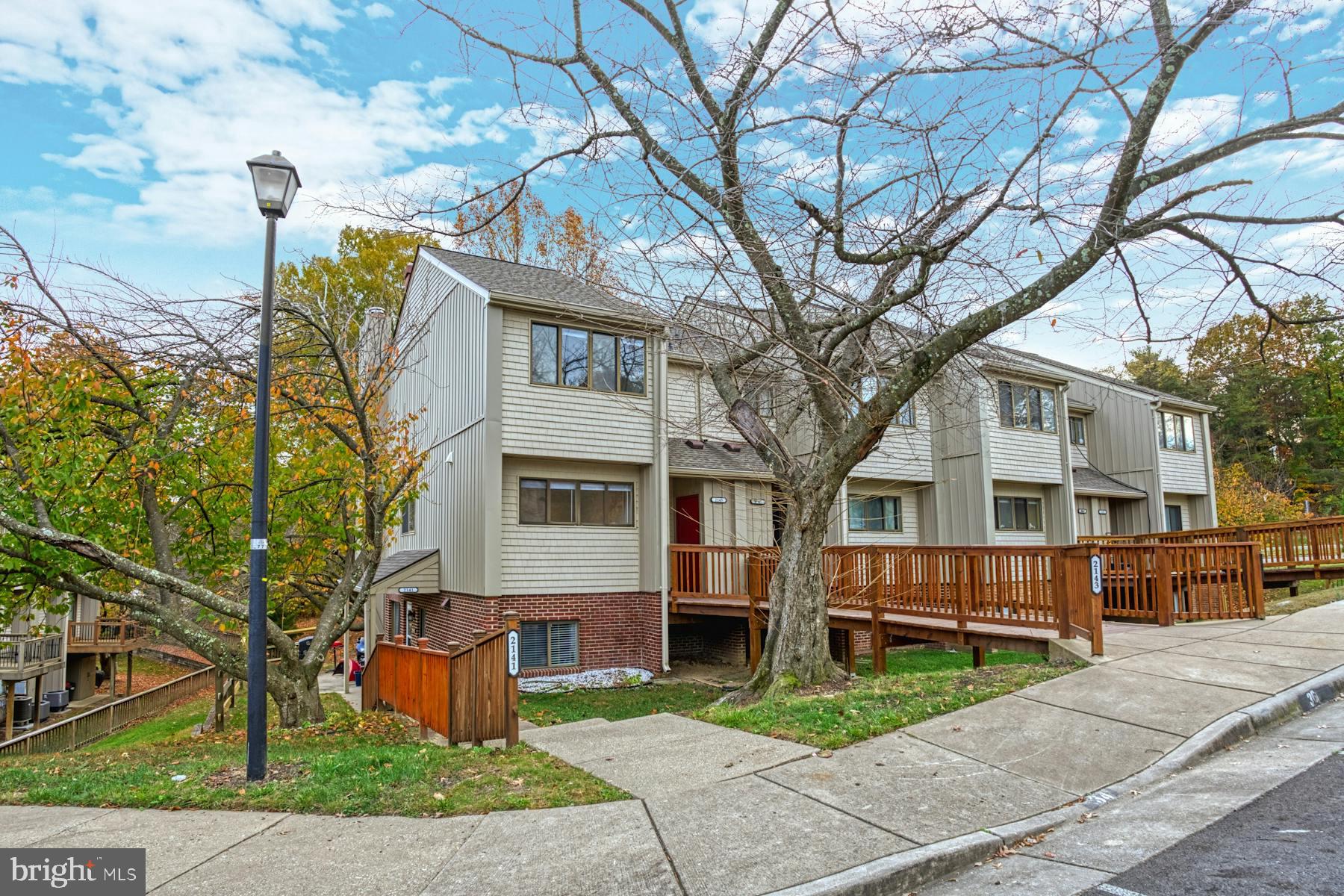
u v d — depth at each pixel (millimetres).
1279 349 26438
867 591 13031
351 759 7051
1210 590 12523
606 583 16266
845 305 10023
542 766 6504
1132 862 4371
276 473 12609
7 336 9219
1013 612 10469
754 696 9836
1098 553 9133
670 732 7609
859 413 9656
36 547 9914
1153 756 6098
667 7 9422
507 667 7492
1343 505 30766
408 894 4191
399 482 12227
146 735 14812
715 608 15836
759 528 18766
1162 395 26594
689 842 4719
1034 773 5875
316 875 4453
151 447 10188
